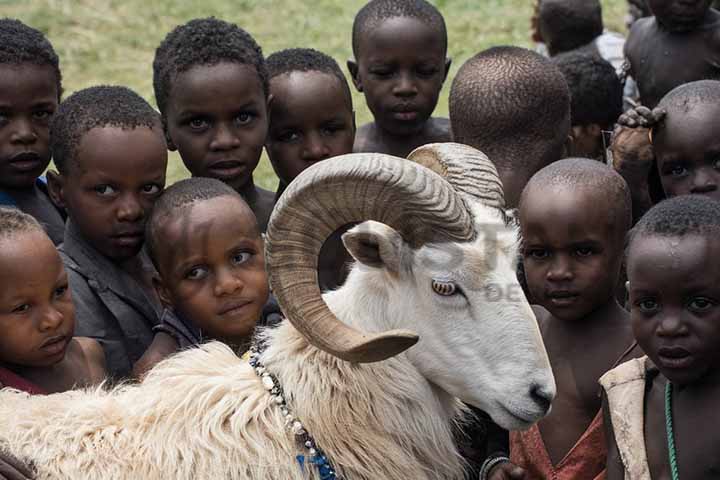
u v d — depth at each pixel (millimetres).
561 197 4293
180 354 4301
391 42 6348
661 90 7508
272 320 5012
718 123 5000
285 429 3990
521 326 3871
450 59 6773
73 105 5039
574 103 7012
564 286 4316
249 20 14984
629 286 3742
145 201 5008
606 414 3934
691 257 3541
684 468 3631
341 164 3746
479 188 4062
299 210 3766
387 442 4031
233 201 4617
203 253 4520
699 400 3648
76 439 3945
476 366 3922
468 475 4492
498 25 14336
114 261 5102
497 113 5312
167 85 5605
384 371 4062
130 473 3861
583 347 4371
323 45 13977
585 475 4203
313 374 4039
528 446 4352
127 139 4922
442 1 15320
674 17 7324
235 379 4117
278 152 6094
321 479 3949
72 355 4570
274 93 6004
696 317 3578
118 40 14203
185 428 3975
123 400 4141
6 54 5426
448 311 3932
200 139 5551
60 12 14852
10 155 5461
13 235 4168
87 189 4945
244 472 3891
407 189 3754
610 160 6406
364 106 11758
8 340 4188
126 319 4988
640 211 5734
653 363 3807
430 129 6719
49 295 4215
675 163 5129
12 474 3682
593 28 9336
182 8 15312
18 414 4020
